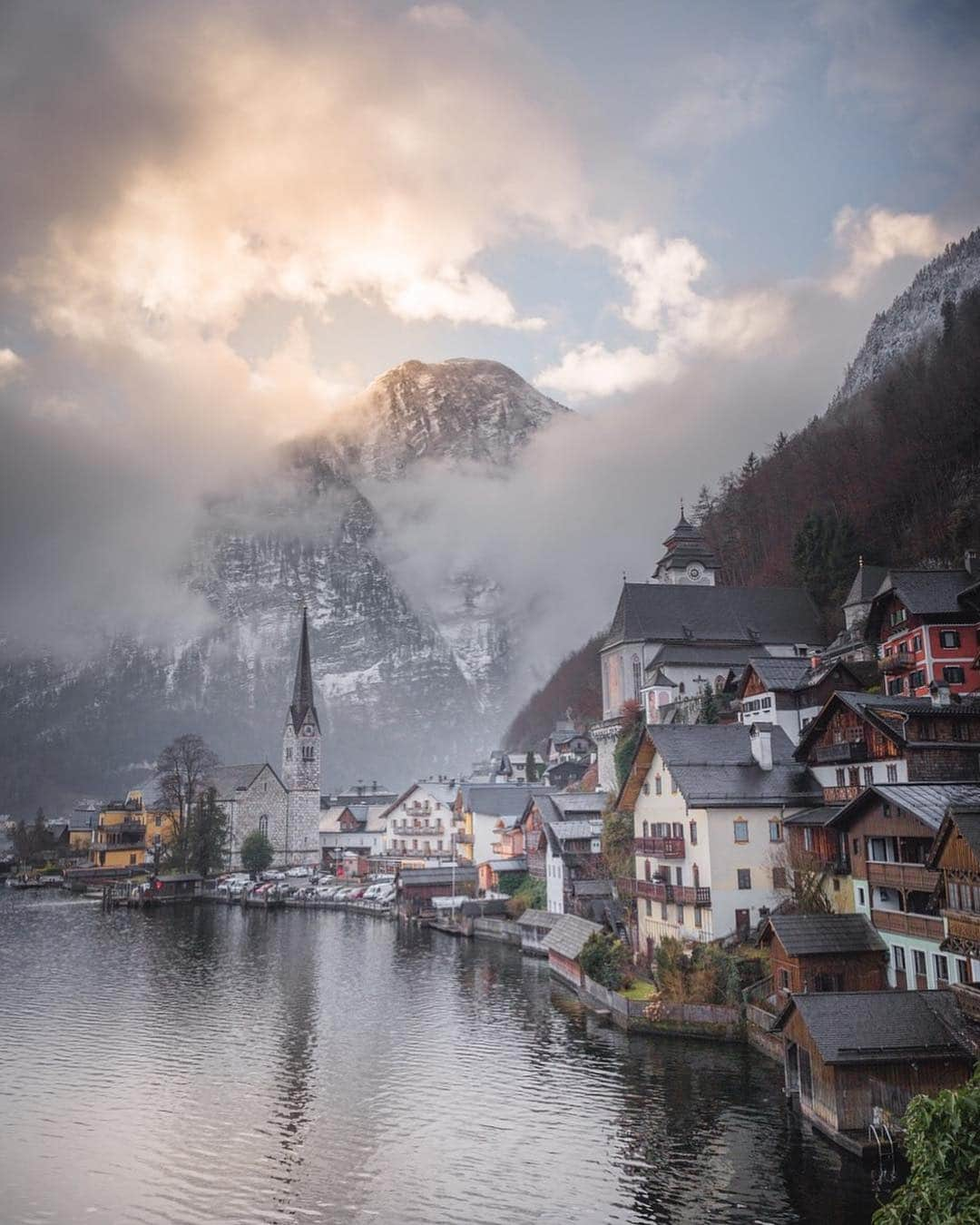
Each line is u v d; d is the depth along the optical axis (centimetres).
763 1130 4406
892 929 5234
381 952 9981
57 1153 4484
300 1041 6331
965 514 12388
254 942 10862
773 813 6725
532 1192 3969
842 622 12506
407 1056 5903
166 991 7988
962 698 6612
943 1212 1977
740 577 18262
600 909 8712
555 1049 5925
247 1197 4016
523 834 12275
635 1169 4116
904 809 5122
